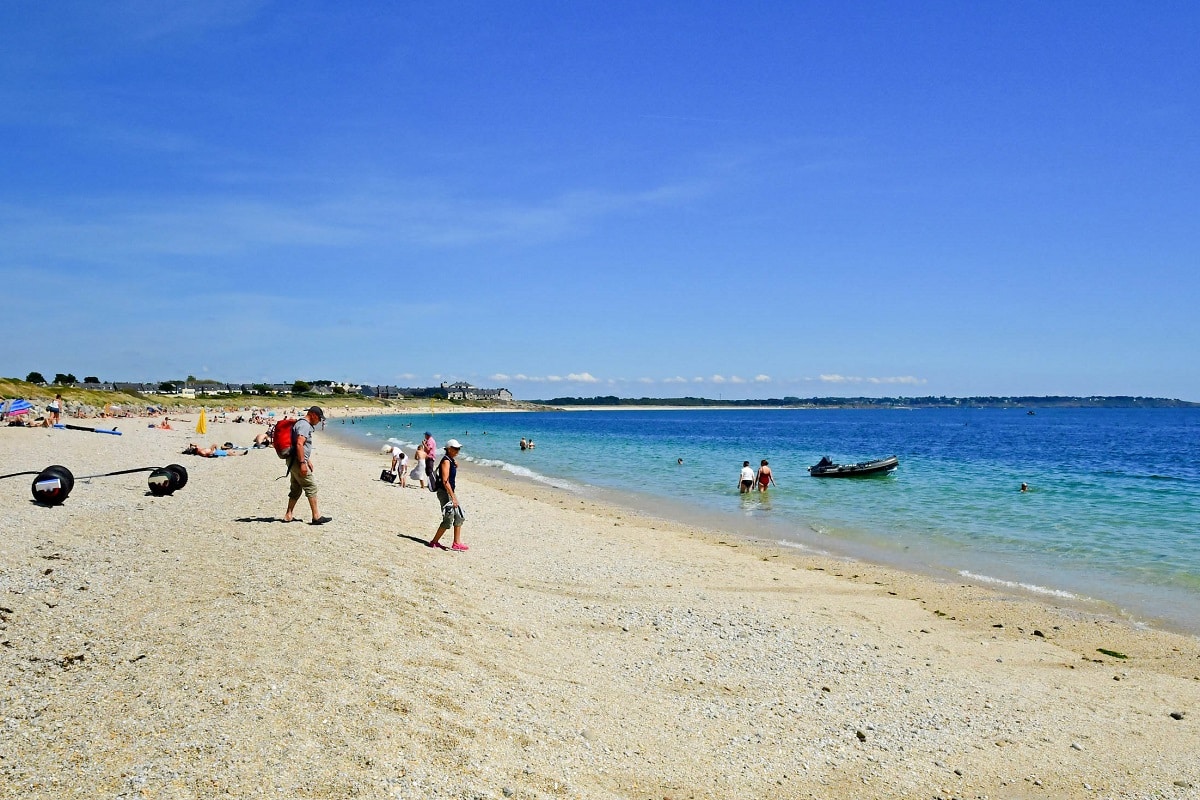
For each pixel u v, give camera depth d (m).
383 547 13.69
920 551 18.38
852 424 153.50
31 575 9.70
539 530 19.83
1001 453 58.91
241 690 6.49
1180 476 37.94
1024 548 18.77
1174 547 18.91
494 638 9.38
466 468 42.59
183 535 13.23
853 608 13.15
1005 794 6.77
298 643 7.81
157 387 165.75
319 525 15.09
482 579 12.91
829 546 18.97
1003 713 8.62
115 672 6.71
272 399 198.00
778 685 9.02
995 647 11.21
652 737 7.19
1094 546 19.03
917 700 8.86
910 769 7.09
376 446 62.25
